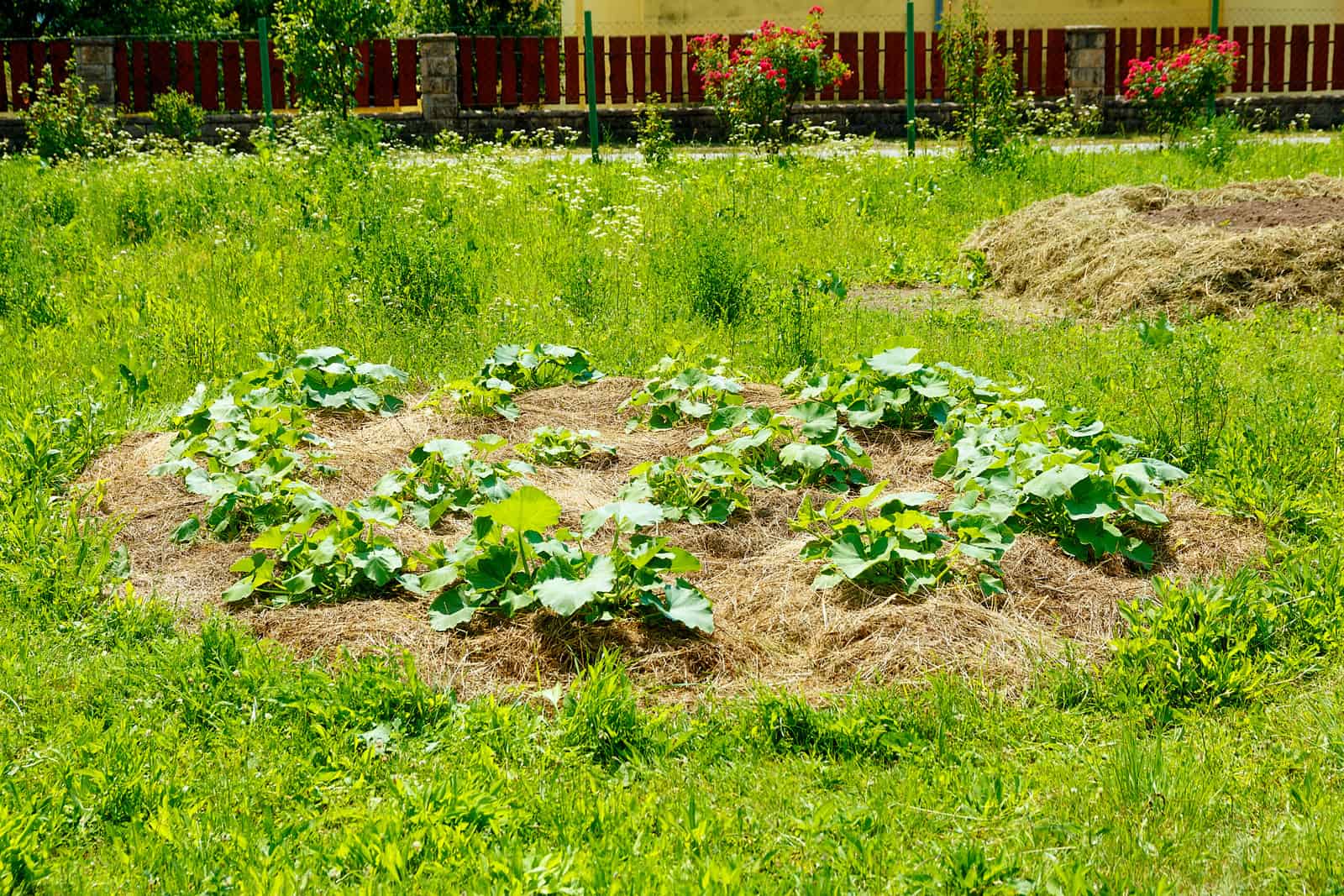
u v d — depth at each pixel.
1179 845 3.08
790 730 3.70
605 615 4.26
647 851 3.06
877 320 8.73
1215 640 4.08
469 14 27.12
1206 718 3.73
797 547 4.91
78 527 5.11
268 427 5.75
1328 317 8.37
